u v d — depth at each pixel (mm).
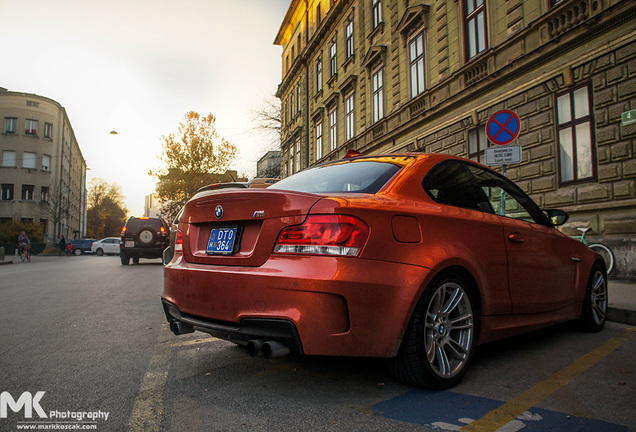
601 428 2127
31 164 44906
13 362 3332
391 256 2412
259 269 2463
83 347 3799
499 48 9797
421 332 2506
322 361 3291
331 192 2906
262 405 2422
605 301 4473
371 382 2793
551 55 8555
